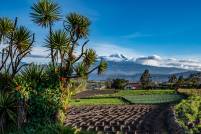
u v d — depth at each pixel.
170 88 154.25
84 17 22.41
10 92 21.39
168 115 42.72
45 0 20.95
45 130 19.09
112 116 47.31
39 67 22.42
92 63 22.95
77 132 19.34
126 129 32.16
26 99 21.27
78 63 22.88
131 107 67.56
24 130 20.25
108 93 127.56
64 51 22.31
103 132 29.98
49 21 21.11
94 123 37.22
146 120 40.03
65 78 22.84
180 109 49.66
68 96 23.17
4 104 20.56
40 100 21.69
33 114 21.53
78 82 23.59
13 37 21.20
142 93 126.38
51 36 21.39
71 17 22.27
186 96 94.69
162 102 83.75
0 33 20.95
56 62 22.73
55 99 22.33
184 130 28.11
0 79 21.78
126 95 118.38
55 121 21.95
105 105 75.50
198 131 28.38
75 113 53.88
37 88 21.95
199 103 64.81
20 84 21.48
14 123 20.83
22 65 22.08
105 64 23.00
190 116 39.25
